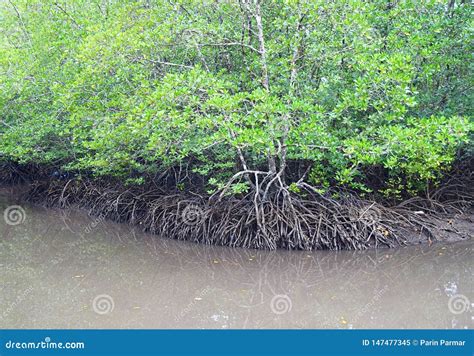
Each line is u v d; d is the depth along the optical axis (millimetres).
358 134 10852
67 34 14219
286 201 11609
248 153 11844
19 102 14969
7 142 14938
